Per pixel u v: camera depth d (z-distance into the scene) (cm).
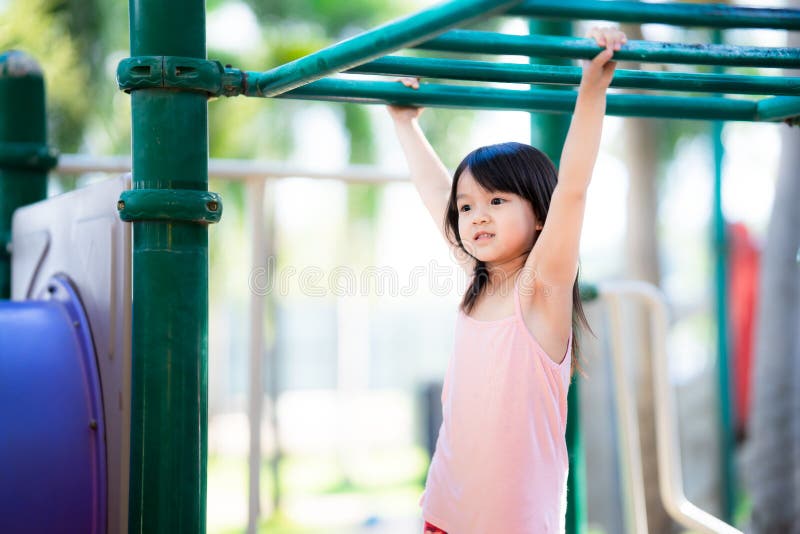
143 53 183
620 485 806
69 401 214
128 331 206
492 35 165
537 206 202
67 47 1161
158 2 183
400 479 1091
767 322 605
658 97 217
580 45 165
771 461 593
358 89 208
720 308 557
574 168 175
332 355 1941
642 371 831
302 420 1628
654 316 296
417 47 163
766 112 219
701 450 943
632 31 696
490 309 203
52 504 203
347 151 1427
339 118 1418
